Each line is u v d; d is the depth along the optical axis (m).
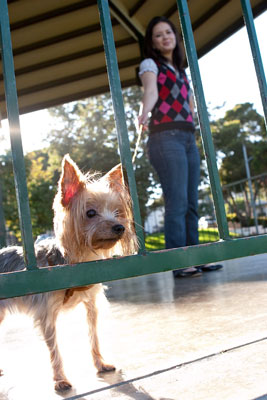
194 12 5.43
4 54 1.78
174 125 4.35
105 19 2.04
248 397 1.43
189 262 2.10
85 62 6.06
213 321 2.62
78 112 22.94
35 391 1.84
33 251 1.75
